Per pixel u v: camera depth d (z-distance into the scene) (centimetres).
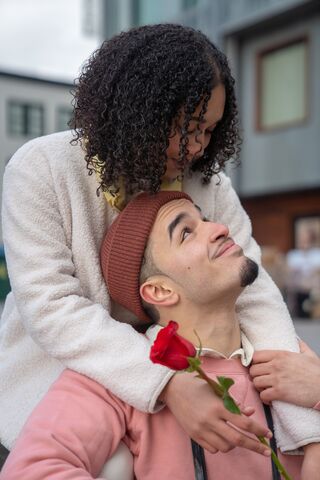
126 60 135
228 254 133
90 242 148
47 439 119
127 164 137
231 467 128
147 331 143
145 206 141
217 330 137
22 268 139
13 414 149
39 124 1324
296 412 131
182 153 135
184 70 131
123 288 142
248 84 1105
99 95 138
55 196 146
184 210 138
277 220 1112
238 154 166
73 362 132
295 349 146
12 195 145
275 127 1079
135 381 126
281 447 133
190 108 132
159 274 137
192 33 140
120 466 129
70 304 134
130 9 1275
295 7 998
